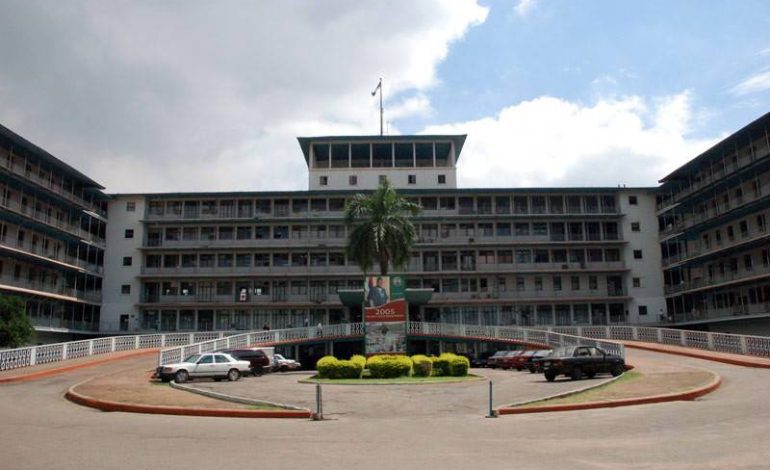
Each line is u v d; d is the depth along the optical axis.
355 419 18.20
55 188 64.94
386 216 54.78
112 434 14.76
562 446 12.73
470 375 34.28
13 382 30.56
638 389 22.56
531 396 23.14
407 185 80.19
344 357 64.06
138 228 76.44
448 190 77.12
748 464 10.61
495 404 21.09
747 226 62.97
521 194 78.44
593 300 75.19
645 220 78.56
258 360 38.88
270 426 16.50
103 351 44.62
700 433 13.98
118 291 74.88
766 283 59.16
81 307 71.75
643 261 77.38
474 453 12.08
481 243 76.06
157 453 12.12
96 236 74.31
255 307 74.44
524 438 13.90
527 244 76.38
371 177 80.31
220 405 20.14
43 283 63.91
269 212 77.56
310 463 11.16
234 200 77.62
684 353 40.12
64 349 40.09
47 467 10.70
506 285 76.75
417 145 81.25
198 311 74.81
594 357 30.28
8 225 59.22
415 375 33.88
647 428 14.96
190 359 32.47
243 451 12.40
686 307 73.25
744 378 26.73
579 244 76.44
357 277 75.44
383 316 46.53
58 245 67.88
